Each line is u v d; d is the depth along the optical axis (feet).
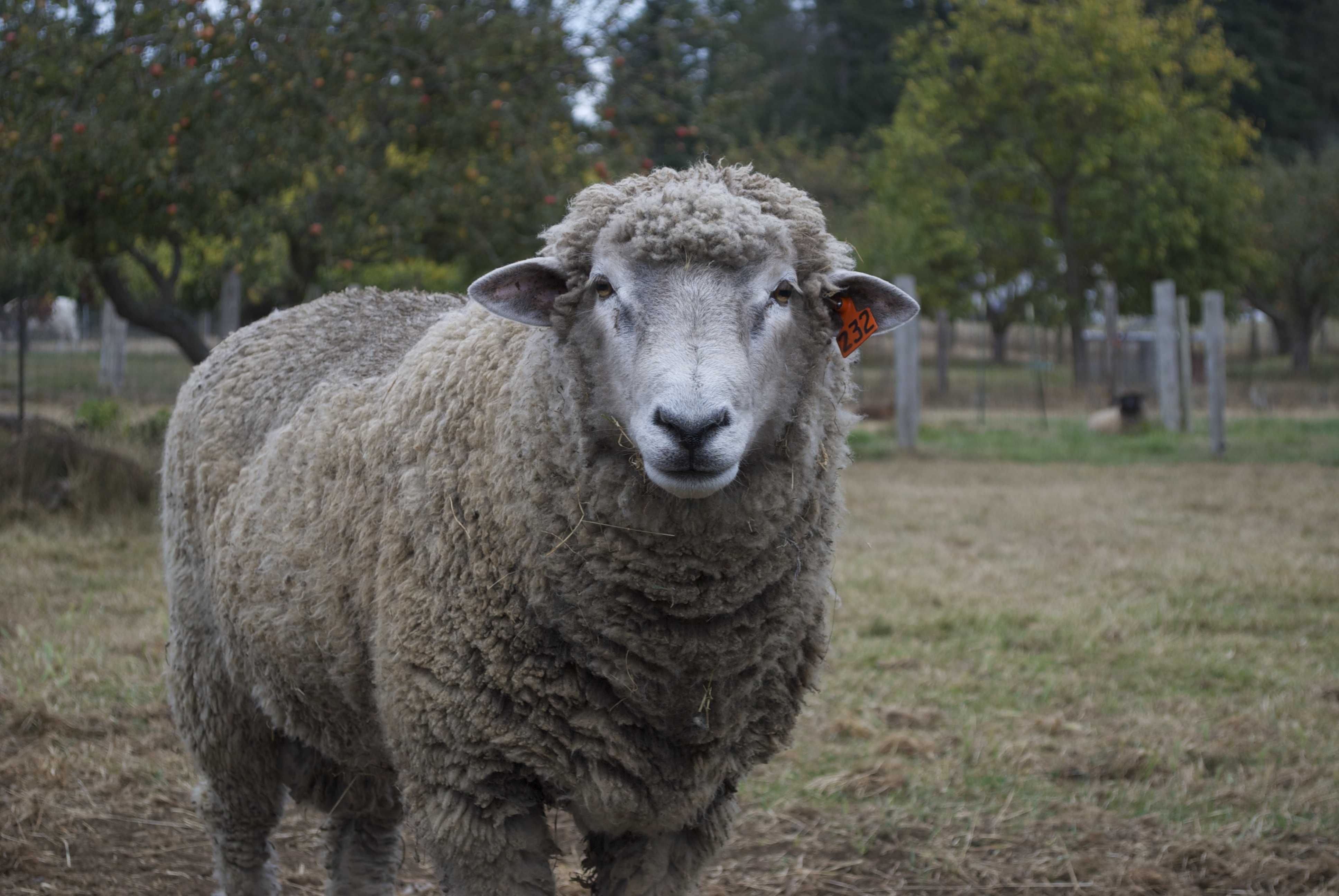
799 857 14.35
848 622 23.57
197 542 12.36
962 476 45.47
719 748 9.39
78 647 20.76
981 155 115.34
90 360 68.49
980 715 18.61
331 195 35.04
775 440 9.12
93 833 14.49
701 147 41.47
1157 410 76.13
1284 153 153.69
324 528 10.41
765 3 175.94
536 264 9.12
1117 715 18.74
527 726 8.99
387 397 10.47
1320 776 16.07
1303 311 117.39
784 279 9.00
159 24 34.60
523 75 38.70
